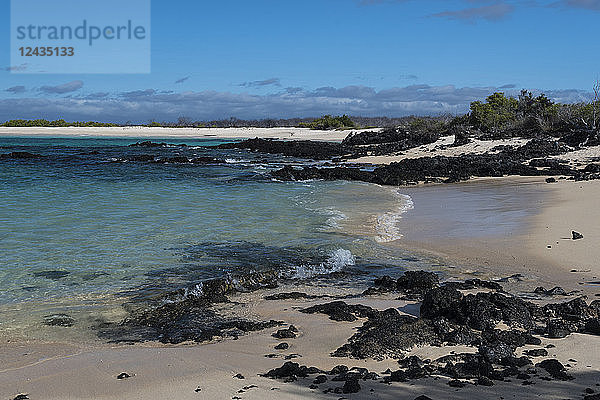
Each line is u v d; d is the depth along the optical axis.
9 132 94.00
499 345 6.57
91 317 8.46
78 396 5.60
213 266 11.17
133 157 42.25
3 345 7.35
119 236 13.77
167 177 29.84
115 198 20.88
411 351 6.73
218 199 20.75
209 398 5.42
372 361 6.45
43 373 6.29
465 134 48.22
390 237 13.87
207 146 61.28
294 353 6.82
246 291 9.86
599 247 12.03
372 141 56.47
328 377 5.92
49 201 19.97
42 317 8.44
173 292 9.54
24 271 10.75
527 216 16.09
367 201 20.48
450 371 5.93
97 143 68.38
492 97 57.28
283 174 29.91
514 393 5.30
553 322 7.46
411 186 25.98
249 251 12.38
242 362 6.52
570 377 5.70
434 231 14.52
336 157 45.94
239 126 123.19
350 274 10.83
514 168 29.09
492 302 7.96
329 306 8.59
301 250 12.48
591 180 23.97
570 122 44.62
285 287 10.09
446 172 29.94
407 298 9.20
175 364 6.50
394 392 5.42
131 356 6.84
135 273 10.69
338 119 99.88
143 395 5.57
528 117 49.78
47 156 44.84
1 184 25.67
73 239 13.42
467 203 19.45
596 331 7.12
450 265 11.31
